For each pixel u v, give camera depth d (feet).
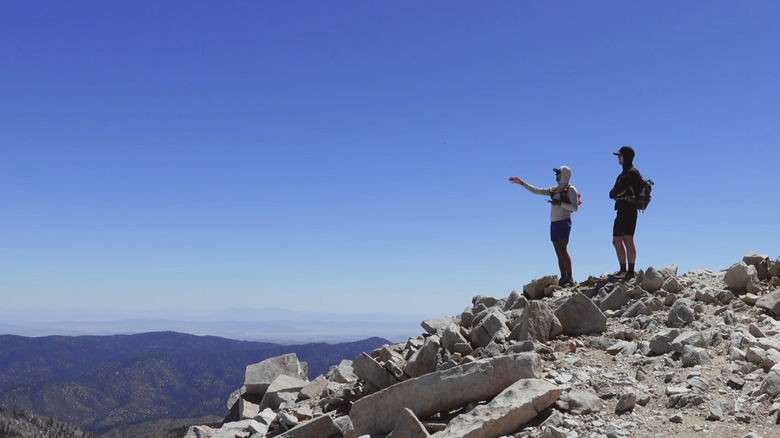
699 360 29.73
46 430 412.98
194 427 42.04
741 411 24.02
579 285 49.70
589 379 29.25
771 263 44.62
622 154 46.65
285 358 54.70
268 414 41.60
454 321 47.52
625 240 47.47
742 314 36.99
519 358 28.45
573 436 22.94
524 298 45.65
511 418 24.86
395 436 26.78
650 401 26.48
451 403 28.84
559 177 50.62
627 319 39.27
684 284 45.39
